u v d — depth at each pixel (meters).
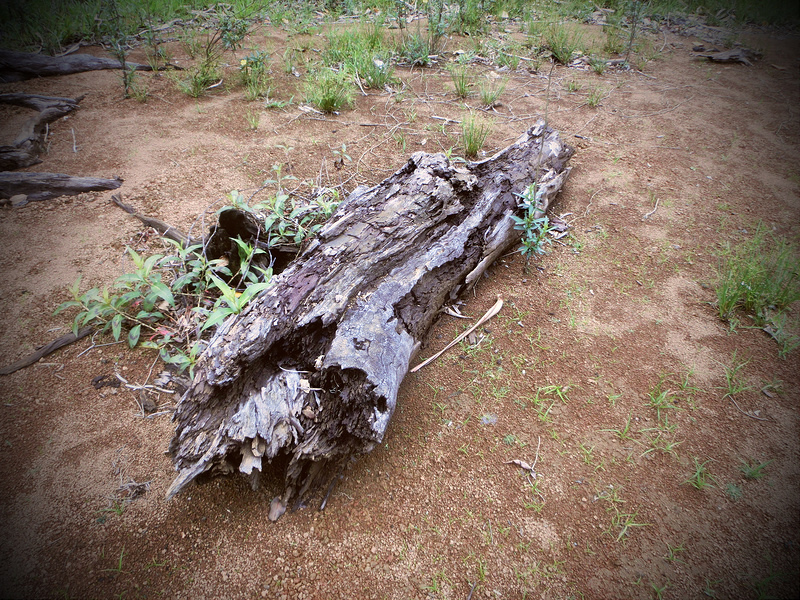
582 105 5.51
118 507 2.01
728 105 5.59
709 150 4.71
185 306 2.88
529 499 2.10
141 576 1.83
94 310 2.53
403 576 1.86
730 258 3.40
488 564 1.90
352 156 4.38
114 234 3.41
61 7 7.00
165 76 5.86
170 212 3.63
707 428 2.38
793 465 2.23
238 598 1.78
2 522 1.94
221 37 5.99
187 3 8.02
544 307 3.03
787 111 5.45
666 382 2.60
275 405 1.98
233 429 1.90
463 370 2.63
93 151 4.35
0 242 3.30
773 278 3.17
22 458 2.15
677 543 1.96
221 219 2.94
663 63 6.79
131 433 2.27
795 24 8.33
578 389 2.55
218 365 1.99
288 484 2.02
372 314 2.28
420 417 2.40
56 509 2.00
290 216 3.12
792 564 1.90
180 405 1.99
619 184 4.18
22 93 4.97
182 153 4.37
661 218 3.80
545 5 8.78
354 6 8.29
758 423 2.40
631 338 2.84
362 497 2.09
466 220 2.94
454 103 5.45
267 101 5.23
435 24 6.83
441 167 3.04
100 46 6.54
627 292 3.15
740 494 2.12
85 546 1.90
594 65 6.41
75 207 3.66
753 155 4.64
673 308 3.04
